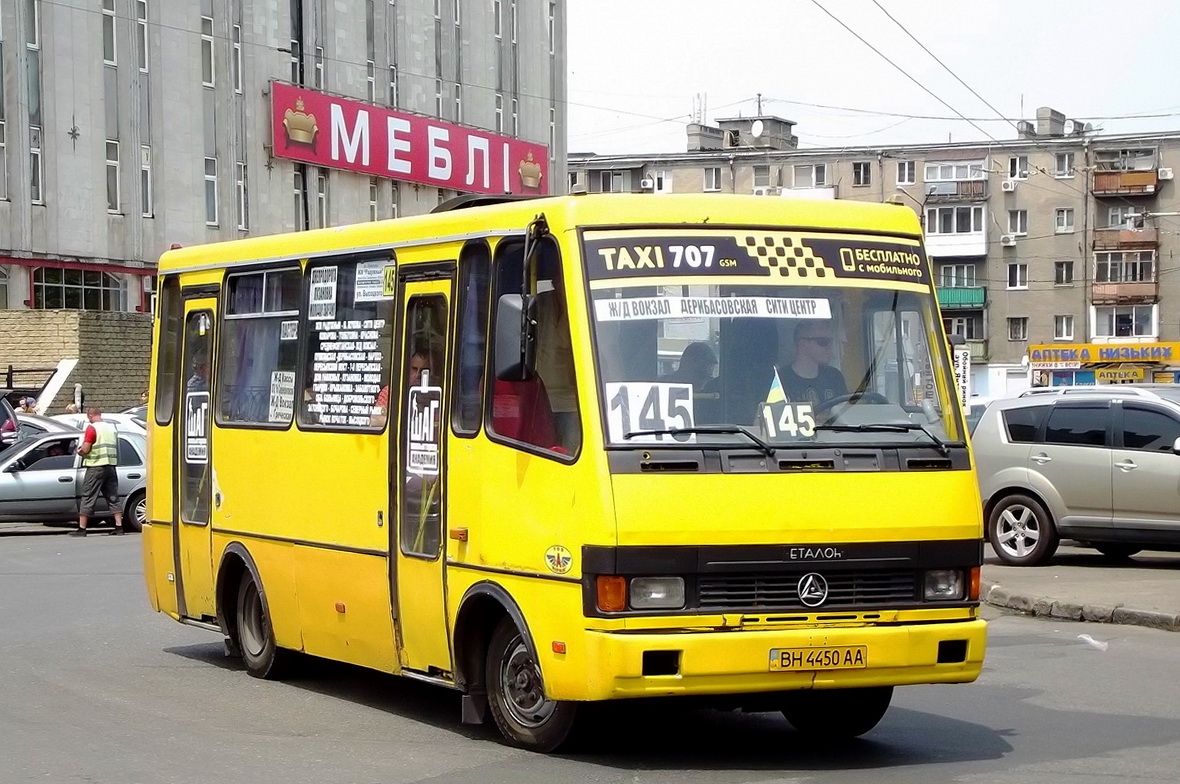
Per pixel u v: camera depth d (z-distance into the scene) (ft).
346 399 32.99
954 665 26.66
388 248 31.89
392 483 31.04
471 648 29.04
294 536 34.71
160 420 41.68
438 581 29.37
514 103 219.20
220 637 44.19
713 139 321.73
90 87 150.30
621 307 26.40
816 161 305.53
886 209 28.89
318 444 33.81
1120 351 249.55
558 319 26.66
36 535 83.51
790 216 27.99
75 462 83.51
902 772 26.27
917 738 29.63
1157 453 57.47
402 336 31.14
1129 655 40.65
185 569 40.16
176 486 40.60
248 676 37.52
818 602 25.93
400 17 194.70
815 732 29.96
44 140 145.59
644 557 25.08
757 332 26.94
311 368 34.45
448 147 201.16
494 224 28.63
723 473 25.63
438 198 203.72
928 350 28.09
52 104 146.10
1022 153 294.87
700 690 25.05
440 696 34.76
